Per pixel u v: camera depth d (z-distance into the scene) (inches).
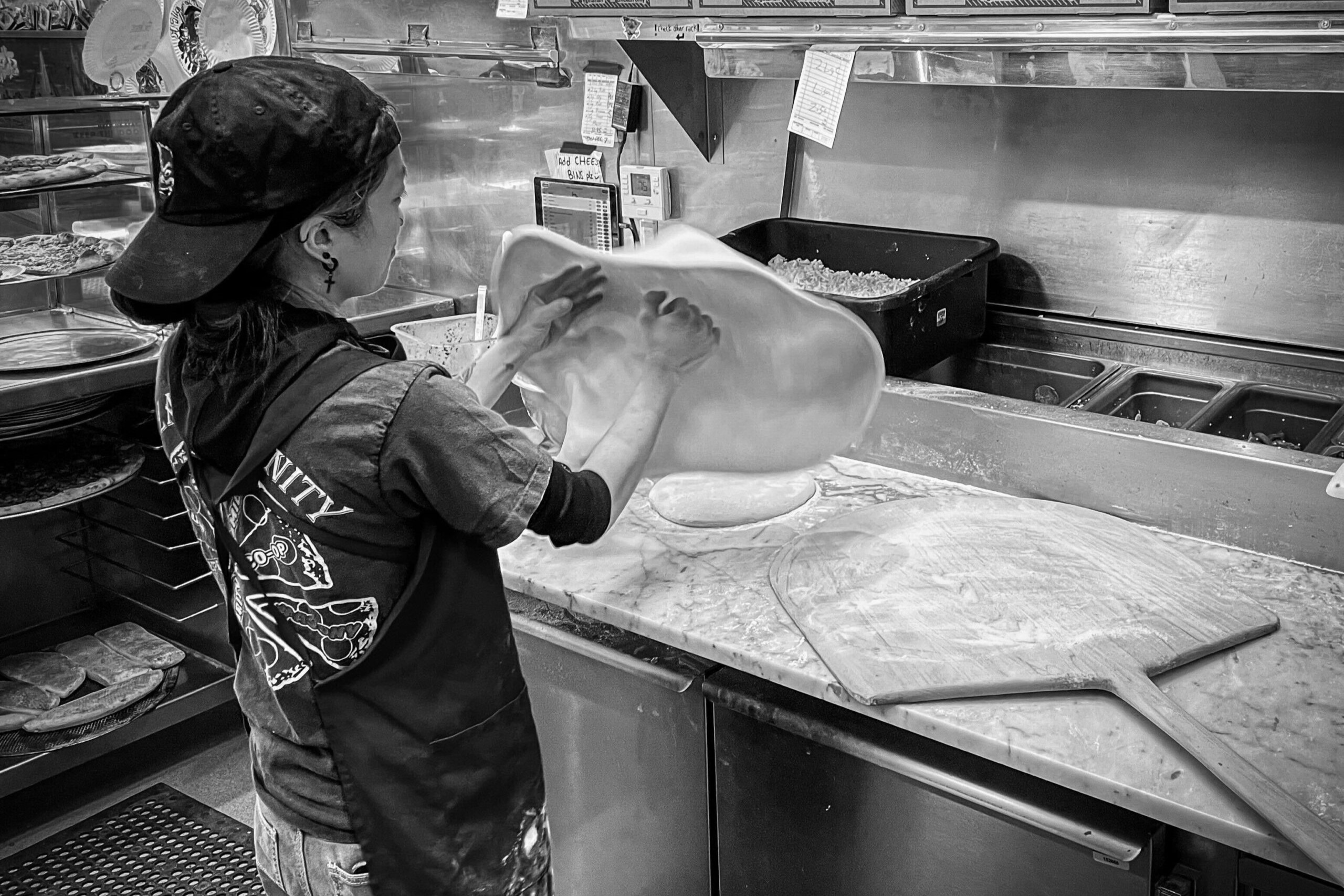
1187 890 50.1
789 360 66.1
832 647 58.3
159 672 112.3
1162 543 67.2
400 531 46.6
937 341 85.4
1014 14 67.5
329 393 44.7
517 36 106.8
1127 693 52.8
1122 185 85.0
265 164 40.5
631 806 71.3
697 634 62.2
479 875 52.7
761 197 101.3
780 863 64.5
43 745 102.5
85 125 128.9
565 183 111.2
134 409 117.0
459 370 81.9
